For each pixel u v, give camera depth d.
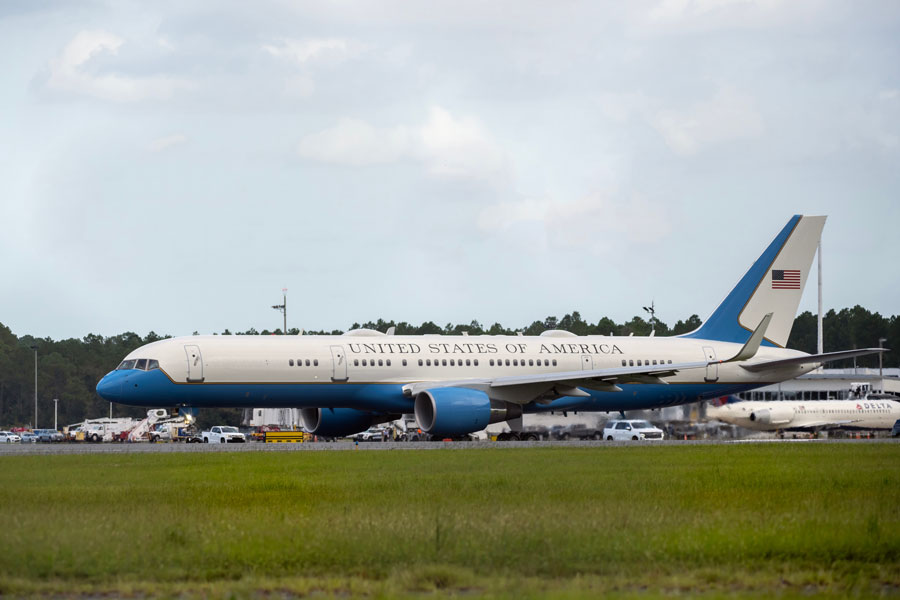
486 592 57.09
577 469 133.00
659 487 108.00
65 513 85.25
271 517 82.75
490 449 182.38
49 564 64.50
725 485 110.62
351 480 117.06
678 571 63.72
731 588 59.44
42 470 135.75
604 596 55.53
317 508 89.56
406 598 56.41
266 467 138.50
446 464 142.50
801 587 60.25
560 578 61.94
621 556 67.25
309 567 65.06
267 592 58.78
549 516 81.12
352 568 64.56
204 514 85.19
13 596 58.03
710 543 70.06
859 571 63.62
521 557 66.75
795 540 71.31
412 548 68.75
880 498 97.38
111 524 77.69
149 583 60.97
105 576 62.62
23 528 75.94
